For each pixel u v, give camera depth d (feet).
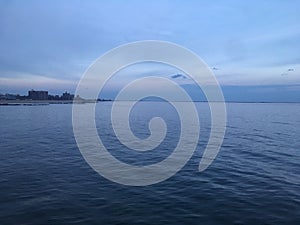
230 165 71.15
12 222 37.60
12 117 245.04
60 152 85.97
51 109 410.11
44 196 47.19
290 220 38.63
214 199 46.65
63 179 57.16
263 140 116.16
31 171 63.05
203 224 37.55
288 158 79.92
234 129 156.76
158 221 38.40
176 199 46.73
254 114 322.96
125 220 38.60
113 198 46.85
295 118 256.93
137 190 51.24
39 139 113.29
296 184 54.70
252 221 38.37
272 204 44.27
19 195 47.50
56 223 37.45
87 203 44.42
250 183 55.52
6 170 63.67
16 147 94.07
